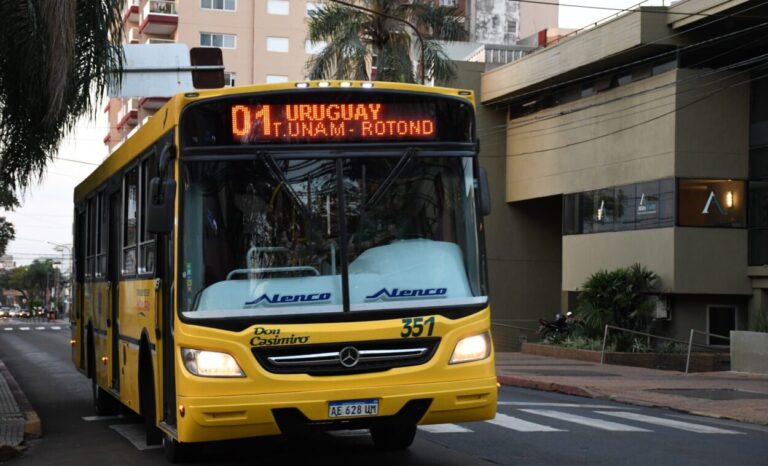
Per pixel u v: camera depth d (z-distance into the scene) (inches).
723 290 1095.6
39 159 582.2
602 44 1188.5
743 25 1069.8
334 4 1386.6
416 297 317.1
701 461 395.2
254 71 2669.8
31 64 487.8
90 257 594.9
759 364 911.0
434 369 312.7
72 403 682.2
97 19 534.0
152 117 389.1
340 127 324.2
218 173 318.3
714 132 1099.9
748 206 1101.7
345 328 306.8
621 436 470.0
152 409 393.7
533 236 1518.2
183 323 307.9
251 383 301.7
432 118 331.9
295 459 393.4
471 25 2765.7
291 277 311.7
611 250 1214.9
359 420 307.4
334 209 318.0
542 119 1396.4
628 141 1185.4
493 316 1497.3
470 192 332.2
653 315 1108.5
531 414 566.6
